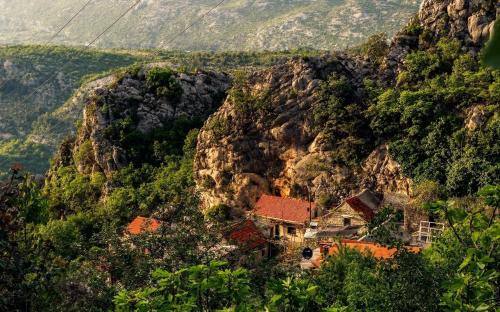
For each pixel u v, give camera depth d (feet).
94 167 358.64
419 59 255.50
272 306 42.04
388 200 232.32
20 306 53.93
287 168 274.36
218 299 51.62
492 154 208.03
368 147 254.47
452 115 228.84
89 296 74.38
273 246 221.25
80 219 275.18
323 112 267.80
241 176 282.97
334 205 253.03
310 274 86.02
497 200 39.73
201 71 387.14
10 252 52.49
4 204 56.49
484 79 231.09
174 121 361.51
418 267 63.52
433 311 60.39
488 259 36.99
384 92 256.52
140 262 86.07
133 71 379.96
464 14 255.70
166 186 295.89
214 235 94.02
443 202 42.29
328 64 282.97
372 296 64.54
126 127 353.51
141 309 43.06
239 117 291.38
